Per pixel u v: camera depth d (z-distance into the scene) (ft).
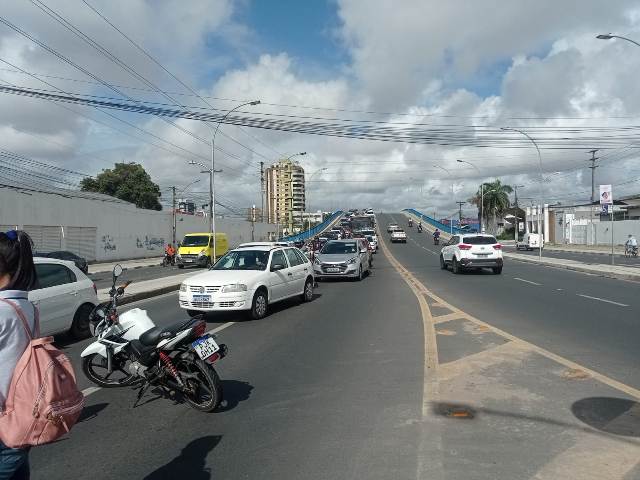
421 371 23.70
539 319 37.50
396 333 32.81
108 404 20.47
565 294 53.36
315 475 13.93
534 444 15.55
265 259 43.21
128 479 14.02
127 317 21.71
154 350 19.93
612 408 18.54
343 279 72.69
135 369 20.43
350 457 14.98
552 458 14.58
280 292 43.27
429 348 28.25
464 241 79.97
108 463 15.05
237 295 37.91
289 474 14.03
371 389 21.27
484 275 78.23
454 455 14.89
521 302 47.01
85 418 18.85
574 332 32.53
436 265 103.65
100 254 141.28
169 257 126.31
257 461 14.92
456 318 38.01
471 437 16.15
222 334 33.88
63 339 33.63
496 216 272.10
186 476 14.10
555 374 22.86
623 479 13.33
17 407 8.63
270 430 17.28
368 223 287.69
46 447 16.22
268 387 22.04
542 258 120.57
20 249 9.39
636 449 15.12
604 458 14.53
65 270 33.12
